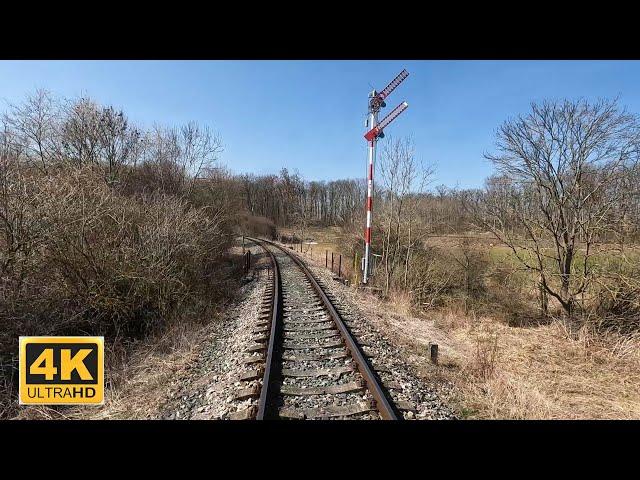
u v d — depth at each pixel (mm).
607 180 11055
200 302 10633
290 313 9867
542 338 10914
